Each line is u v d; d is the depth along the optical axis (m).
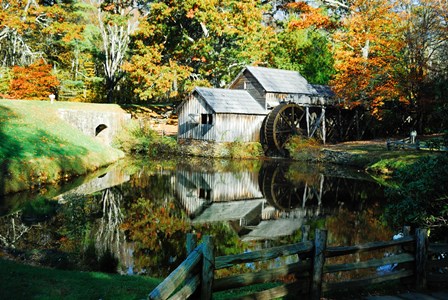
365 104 32.97
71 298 6.46
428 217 9.53
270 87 34.88
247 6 38.88
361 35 31.30
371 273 8.61
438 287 6.95
